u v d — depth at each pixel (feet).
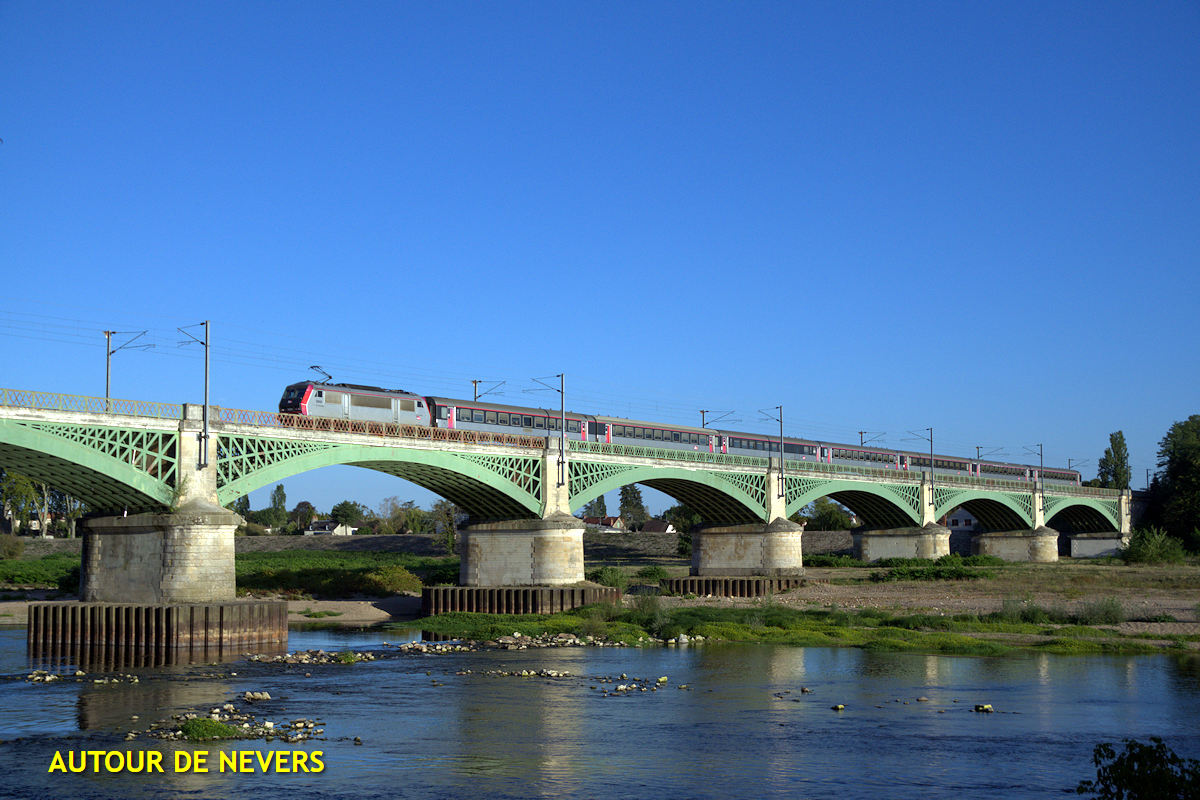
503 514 297.53
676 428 361.30
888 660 186.09
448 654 200.13
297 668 179.01
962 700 144.77
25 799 95.91
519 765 107.76
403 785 100.12
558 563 288.30
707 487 343.87
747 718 131.54
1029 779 102.17
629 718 131.75
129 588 215.72
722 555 372.79
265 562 458.09
